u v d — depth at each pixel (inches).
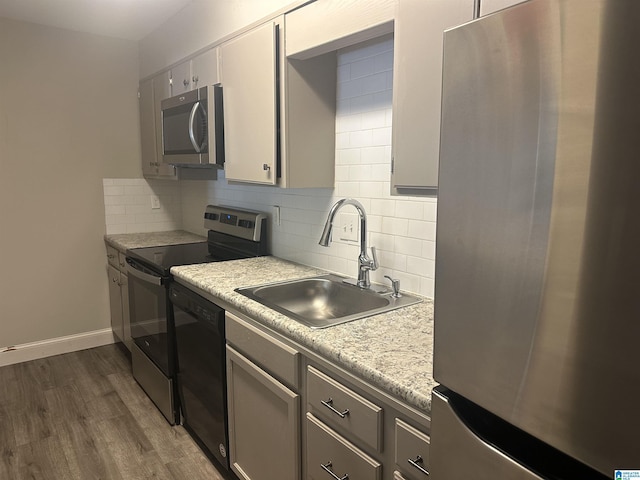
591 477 25.7
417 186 52.4
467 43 27.9
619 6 20.4
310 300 82.1
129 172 141.7
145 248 116.1
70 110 130.0
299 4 70.9
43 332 133.1
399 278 74.3
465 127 28.6
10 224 125.3
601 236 22.0
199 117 95.3
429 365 45.4
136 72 139.0
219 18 94.8
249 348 66.4
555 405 24.8
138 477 81.0
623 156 20.9
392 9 56.7
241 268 90.8
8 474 81.2
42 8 110.9
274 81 76.9
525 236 25.4
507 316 26.9
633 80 20.2
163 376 97.0
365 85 76.7
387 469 45.3
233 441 75.2
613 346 21.9
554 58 23.2
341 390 49.5
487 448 28.9
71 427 96.1
